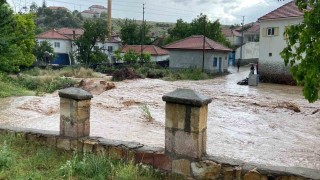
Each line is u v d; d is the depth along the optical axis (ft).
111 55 192.95
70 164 17.08
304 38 13.56
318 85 13.88
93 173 16.79
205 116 16.39
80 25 296.92
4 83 62.80
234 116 46.98
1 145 20.54
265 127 40.73
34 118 40.50
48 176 16.57
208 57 128.47
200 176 15.89
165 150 16.79
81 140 19.42
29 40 108.37
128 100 57.16
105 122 39.42
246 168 15.02
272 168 14.80
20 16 104.47
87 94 19.98
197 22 179.63
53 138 20.39
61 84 72.43
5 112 42.83
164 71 117.08
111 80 98.07
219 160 15.75
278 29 102.17
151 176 16.74
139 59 144.77
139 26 207.82
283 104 56.08
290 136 36.47
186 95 16.01
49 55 167.02
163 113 46.50
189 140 16.05
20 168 17.29
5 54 66.39
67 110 19.83
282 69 101.60
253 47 198.59
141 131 35.60
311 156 29.04
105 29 163.02
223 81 106.22
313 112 50.93
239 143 33.01
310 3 13.79
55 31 200.95
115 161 18.04
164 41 187.93
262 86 93.15
